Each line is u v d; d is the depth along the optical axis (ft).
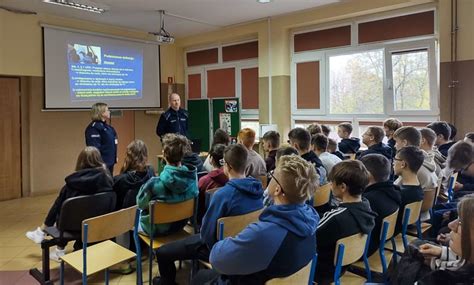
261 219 5.11
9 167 19.31
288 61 21.56
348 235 6.30
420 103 16.94
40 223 15.14
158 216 8.37
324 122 20.45
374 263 7.94
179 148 8.86
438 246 5.60
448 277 4.50
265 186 11.07
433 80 16.42
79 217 9.00
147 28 23.39
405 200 8.12
